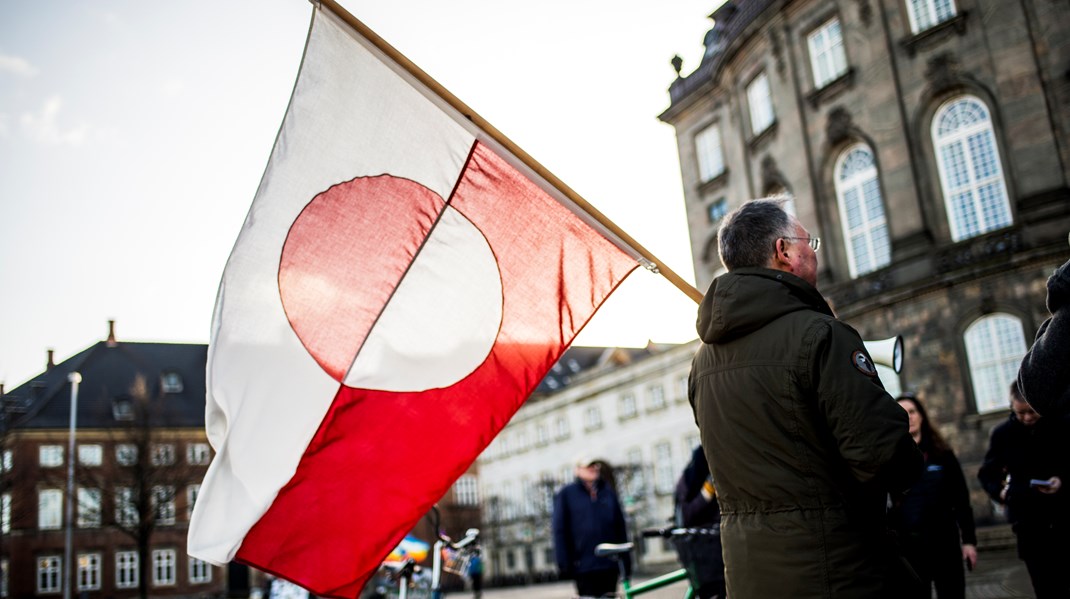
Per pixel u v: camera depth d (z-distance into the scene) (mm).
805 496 2926
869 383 2857
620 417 62219
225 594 69625
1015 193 22172
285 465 4246
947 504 5973
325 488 4293
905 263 24094
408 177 4605
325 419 4344
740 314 3135
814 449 2955
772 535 2947
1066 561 5742
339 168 4535
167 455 58156
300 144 4492
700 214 35594
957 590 5871
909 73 24609
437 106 4473
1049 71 21859
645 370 60375
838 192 26844
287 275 4391
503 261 4664
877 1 25438
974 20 23250
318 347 4387
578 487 8719
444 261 4637
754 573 2975
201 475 60781
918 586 2973
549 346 4598
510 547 72125
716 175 34625
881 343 4969
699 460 6527
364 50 4516
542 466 70438
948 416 22797
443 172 4648
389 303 4535
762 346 3088
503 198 4703
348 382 4410
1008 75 22484
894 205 24625
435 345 4559
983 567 15055
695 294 4629
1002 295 22078
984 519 21750
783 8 28344
